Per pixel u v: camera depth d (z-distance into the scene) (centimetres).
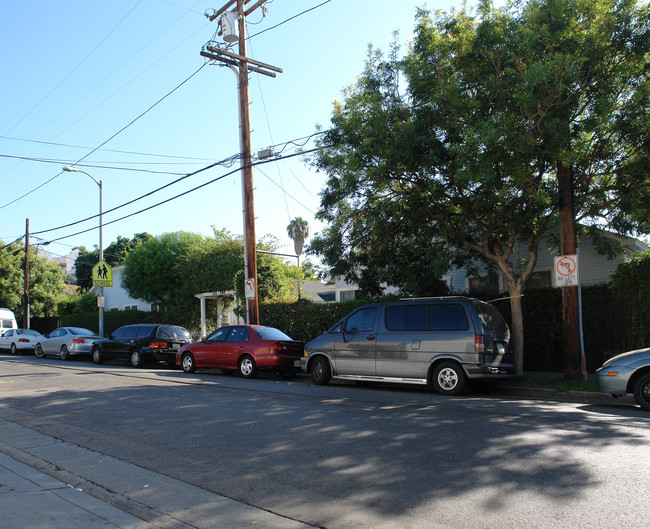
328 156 1416
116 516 472
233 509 479
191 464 621
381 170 1252
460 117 1245
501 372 1130
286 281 2409
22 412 983
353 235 1548
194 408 966
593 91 1187
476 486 514
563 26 1149
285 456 638
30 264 4394
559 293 1516
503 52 1187
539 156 1193
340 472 571
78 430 819
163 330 1970
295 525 440
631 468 560
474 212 1327
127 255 3011
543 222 1330
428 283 1612
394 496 495
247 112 1742
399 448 656
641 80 1198
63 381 1419
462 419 823
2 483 568
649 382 919
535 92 1080
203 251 2622
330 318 1903
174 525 449
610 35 1158
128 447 708
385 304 1229
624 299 1386
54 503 504
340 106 1536
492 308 1195
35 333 2875
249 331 1566
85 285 6275
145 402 1045
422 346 1145
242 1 1744
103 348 2075
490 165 1132
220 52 1686
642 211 1223
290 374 1577
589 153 1258
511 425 773
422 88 1291
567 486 508
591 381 1170
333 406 962
